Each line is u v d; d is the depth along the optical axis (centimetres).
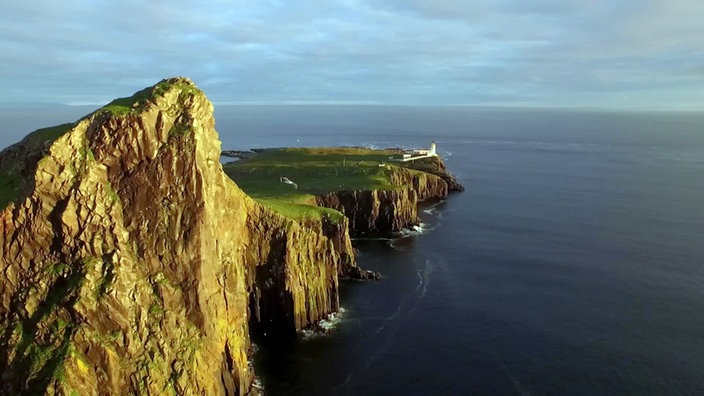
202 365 6394
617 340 8894
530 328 9294
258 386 7438
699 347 8675
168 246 6438
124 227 6309
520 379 7738
